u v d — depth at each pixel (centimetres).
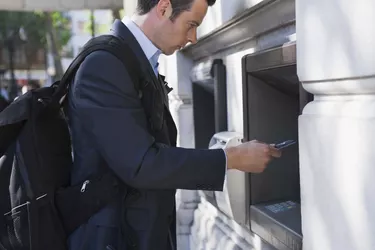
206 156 157
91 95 150
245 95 225
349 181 134
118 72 152
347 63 130
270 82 222
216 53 306
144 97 161
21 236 158
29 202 155
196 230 353
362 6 123
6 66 2670
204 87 353
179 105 370
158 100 164
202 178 156
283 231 188
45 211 158
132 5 445
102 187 158
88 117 150
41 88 168
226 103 292
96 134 150
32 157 157
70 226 162
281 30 210
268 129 228
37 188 156
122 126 149
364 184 128
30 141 158
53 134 165
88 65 152
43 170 158
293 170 231
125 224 162
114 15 759
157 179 151
